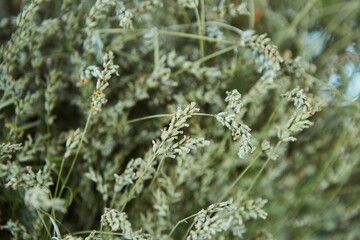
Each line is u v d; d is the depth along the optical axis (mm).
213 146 469
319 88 518
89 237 389
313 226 548
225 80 493
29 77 466
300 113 409
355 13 575
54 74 463
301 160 545
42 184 402
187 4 458
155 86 472
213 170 475
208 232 395
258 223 506
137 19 486
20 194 427
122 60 501
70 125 515
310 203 542
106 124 468
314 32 579
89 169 465
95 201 478
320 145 543
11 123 459
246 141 385
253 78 509
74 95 497
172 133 383
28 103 446
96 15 443
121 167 514
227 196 486
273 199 516
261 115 522
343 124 542
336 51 562
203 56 481
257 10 542
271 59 436
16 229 427
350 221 584
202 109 498
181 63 469
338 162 549
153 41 478
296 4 569
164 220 454
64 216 493
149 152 436
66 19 471
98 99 403
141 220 466
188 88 499
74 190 480
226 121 388
